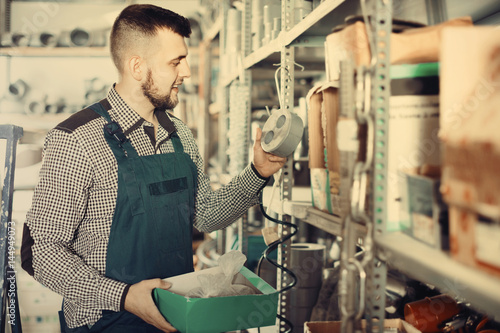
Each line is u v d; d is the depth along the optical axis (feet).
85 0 14.44
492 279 1.85
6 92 13.03
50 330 9.11
